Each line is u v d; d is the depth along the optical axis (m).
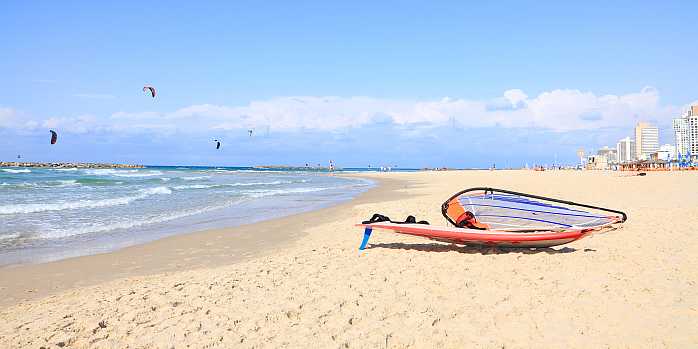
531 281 5.84
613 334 4.09
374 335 4.22
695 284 5.46
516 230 7.67
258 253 8.80
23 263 7.93
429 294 5.43
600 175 43.81
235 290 5.79
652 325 4.24
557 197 17.52
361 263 7.20
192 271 7.36
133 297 5.62
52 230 11.33
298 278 6.34
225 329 4.46
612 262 6.73
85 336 4.34
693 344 3.81
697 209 12.15
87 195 21.19
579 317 4.53
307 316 4.77
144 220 13.34
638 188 21.30
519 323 4.44
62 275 7.15
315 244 9.46
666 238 8.51
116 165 128.12
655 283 5.54
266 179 49.66
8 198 19.20
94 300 5.55
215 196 22.38
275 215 14.84
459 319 4.59
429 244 8.73
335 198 21.97
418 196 22.77
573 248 7.87
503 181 35.09
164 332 4.41
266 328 4.46
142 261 8.16
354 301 5.22
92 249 9.19
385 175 72.25
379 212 14.46
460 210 8.18
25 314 5.11
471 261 7.09
